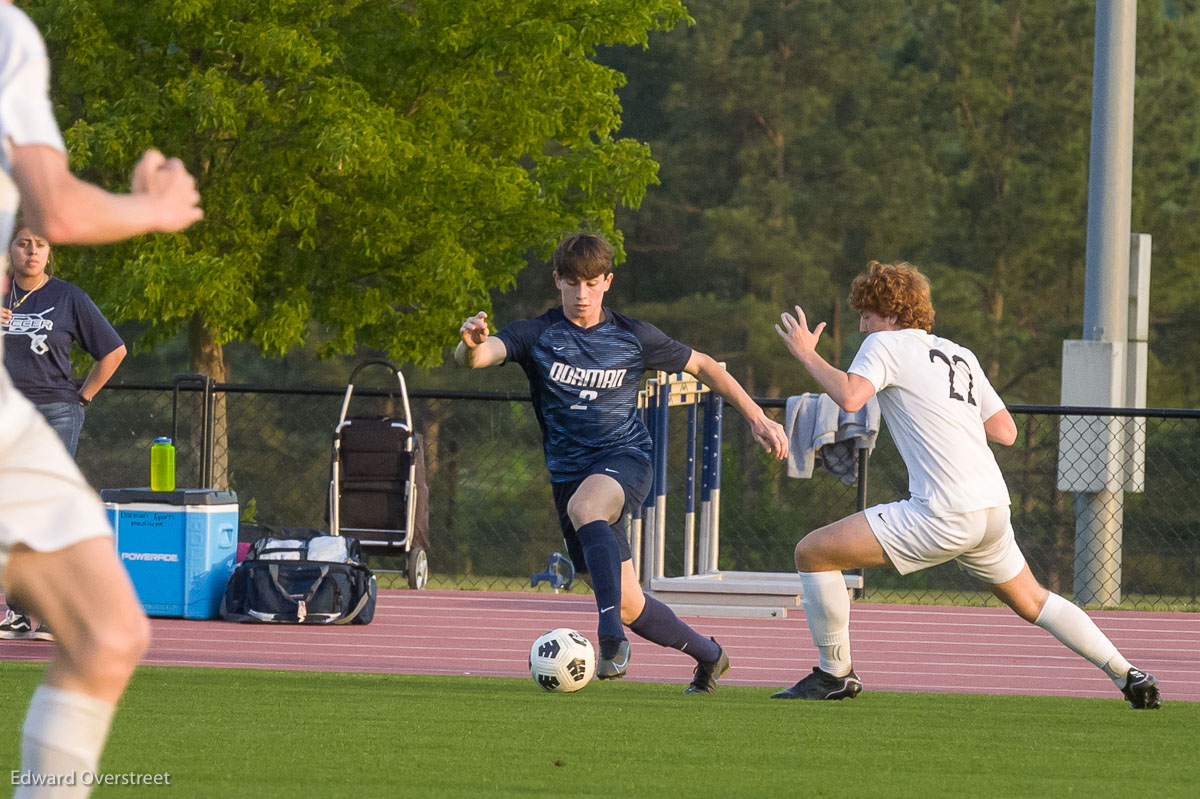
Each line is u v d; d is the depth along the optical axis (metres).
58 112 58.94
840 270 116.88
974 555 20.08
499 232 63.81
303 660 25.59
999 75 117.62
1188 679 25.89
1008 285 115.12
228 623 30.81
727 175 119.06
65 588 8.65
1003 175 116.94
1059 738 17.58
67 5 55.34
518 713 18.66
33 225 8.09
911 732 17.81
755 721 18.41
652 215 118.00
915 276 20.62
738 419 105.06
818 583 20.77
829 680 21.17
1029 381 113.25
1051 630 20.62
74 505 8.64
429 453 91.31
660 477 36.00
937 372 19.88
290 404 110.12
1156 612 37.41
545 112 62.50
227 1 56.03
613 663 19.84
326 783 13.32
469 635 30.20
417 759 14.82
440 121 61.25
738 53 117.19
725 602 34.03
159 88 57.75
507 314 116.75
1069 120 116.00
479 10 58.25
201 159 61.22
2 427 8.38
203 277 55.59
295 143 59.19
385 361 41.56
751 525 100.38
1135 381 47.66
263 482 107.19
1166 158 114.81
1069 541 101.94
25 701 18.47
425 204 61.62
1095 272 47.41
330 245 63.91
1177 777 14.96
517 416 107.12
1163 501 104.94
